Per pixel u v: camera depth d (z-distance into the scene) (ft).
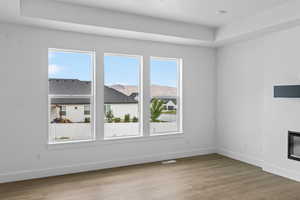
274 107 13.94
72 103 14.35
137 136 16.05
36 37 13.05
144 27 14.07
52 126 13.85
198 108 18.35
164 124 17.44
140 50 15.98
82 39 14.20
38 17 11.45
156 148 16.71
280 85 13.30
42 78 13.25
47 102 13.39
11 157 12.61
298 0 11.31
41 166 13.29
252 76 15.72
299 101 12.56
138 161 16.02
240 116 16.79
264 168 14.60
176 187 11.92
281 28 13.24
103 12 12.92
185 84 17.79
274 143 13.98
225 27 15.67
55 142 13.85
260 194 11.10
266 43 14.55
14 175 12.66
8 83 12.48
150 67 16.56
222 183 12.48
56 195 10.92
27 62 12.88
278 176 13.55
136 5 12.42
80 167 14.24
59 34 13.58
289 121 13.10
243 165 15.69
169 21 14.88
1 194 11.00
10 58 12.50
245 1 11.78
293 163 12.96
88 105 14.82
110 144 15.12
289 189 11.68
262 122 14.89
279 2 11.91
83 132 14.66
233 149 17.48
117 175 13.65
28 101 12.94
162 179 13.05
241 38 15.67
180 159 17.17
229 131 17.83
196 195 10.97
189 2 11.96
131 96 16.19
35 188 11.70
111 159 15.17
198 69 18.30
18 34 12.64
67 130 14.24
